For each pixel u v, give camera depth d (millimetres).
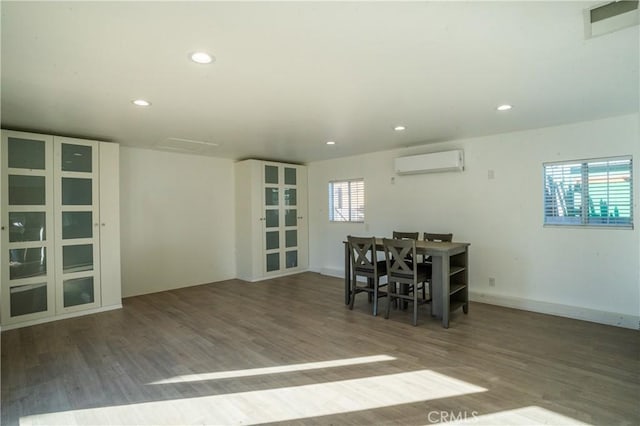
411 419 2027
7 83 2488
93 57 2088
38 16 1622
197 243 5777
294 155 5934
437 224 4984
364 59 2166
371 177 5801
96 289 4238
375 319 3883
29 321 3764
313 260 6832
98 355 2969
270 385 2445
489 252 4496
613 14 1665
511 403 2166
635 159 3475
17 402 2246
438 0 1545
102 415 2102
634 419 1981
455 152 4605
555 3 1584
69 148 4070
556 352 2916
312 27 1771
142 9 1580
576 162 3857
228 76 2414
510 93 2838
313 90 2721
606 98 2975
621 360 2746
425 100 3006
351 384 2441
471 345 3092
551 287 4031
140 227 5129
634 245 3506
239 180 6203
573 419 1994
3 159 3617
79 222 4133
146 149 5184
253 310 4266
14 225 3689
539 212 4102
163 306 4477
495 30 1825
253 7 1580
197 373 2633
